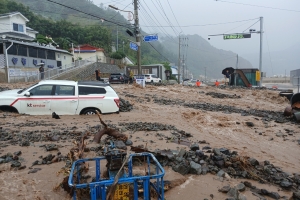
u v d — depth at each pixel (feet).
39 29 178.50
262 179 16.84
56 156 19.48
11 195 13.88
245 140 28.78
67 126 30.09
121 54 193.57
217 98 71.15
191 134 29.45
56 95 36.01
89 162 18.15
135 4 78.28
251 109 54.85
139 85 81.92
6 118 32.78
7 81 82.64
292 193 15.28
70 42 181.68
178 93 76.64
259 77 108.88
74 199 10.52
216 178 16.65
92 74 129.70
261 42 110.42
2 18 119.96
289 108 44.60
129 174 13.30
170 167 17.70
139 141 24.09
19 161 18.47
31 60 105.29
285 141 28.94
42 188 14.70
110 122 33.09
